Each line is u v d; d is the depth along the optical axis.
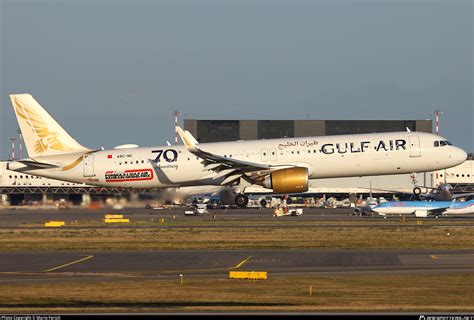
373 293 98.00
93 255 143.38
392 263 127.50
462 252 141.75
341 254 140.88
